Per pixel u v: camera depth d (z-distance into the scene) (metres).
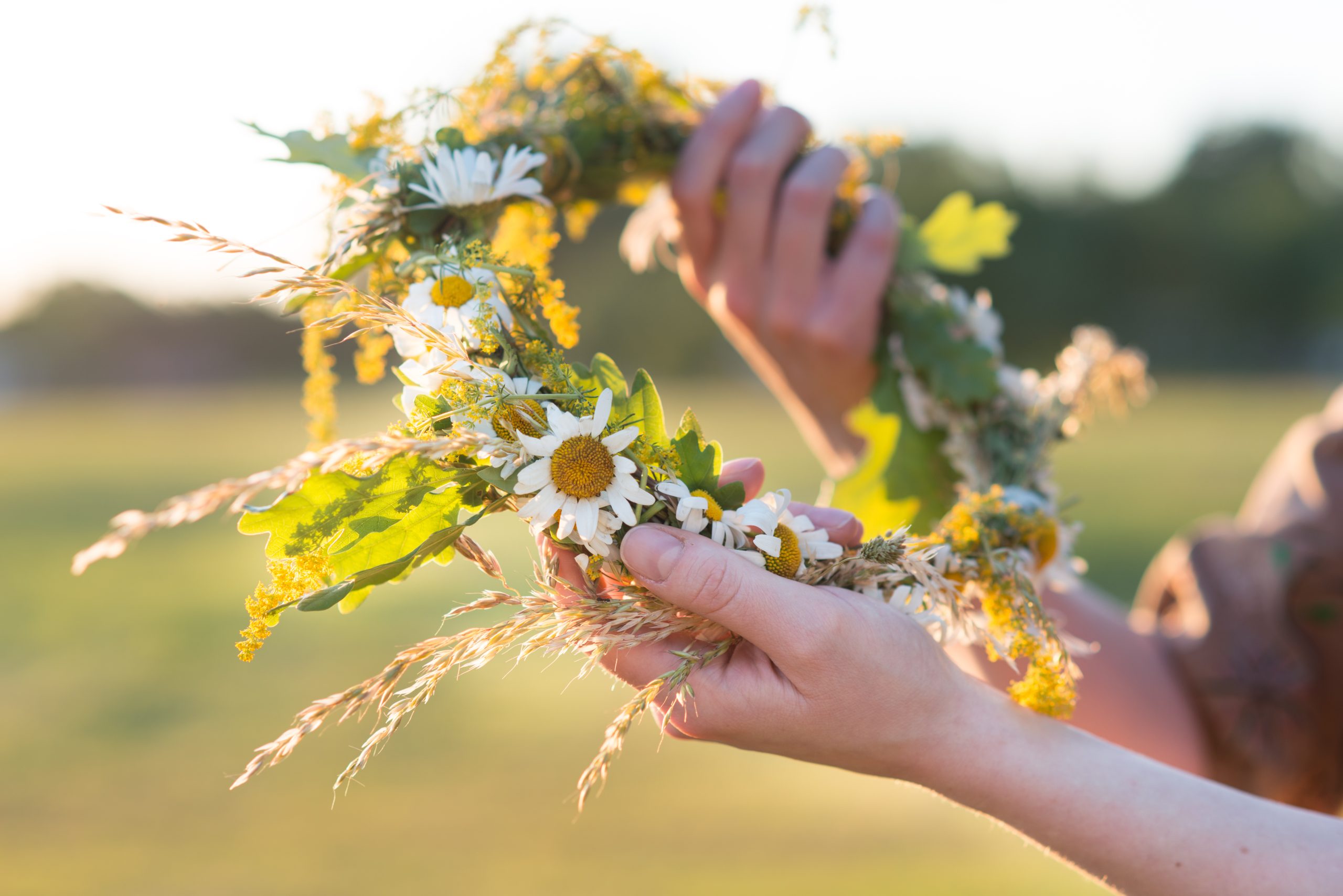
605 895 2.57
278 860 2.92
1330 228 26.44
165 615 6.60
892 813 3.15
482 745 3.93
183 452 16.91
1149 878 0.67
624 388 0.71
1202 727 1.10
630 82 1.11
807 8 1.12
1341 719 1.08
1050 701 0.76
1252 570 1.13
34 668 5.35
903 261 1.17
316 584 0.67
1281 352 27.28
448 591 6.45
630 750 3.85
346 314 0.66
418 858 2.89
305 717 0.61
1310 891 0.64
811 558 0.72
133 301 29.94
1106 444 14.75
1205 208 26.98
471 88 0.99
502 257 0.75
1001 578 0.82
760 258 1.13
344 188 0.84
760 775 3.55
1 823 3.29
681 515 0.67
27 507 11.73
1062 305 26.98
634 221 1.26
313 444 0.92
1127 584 6.63
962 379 1.11
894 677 0.67
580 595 0.69
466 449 0.65
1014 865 2.70
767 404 20.22
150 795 3.53
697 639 0.71
